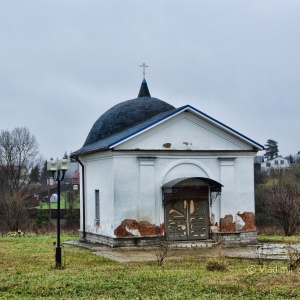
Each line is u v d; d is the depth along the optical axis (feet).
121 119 90.99
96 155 85.30
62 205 247.70
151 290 41.29
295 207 132.36
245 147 85.76
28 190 233.14
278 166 440.04
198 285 42.57
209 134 83.71
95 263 61.98
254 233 85.20
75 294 40.73
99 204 84.79
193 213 82.12
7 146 212.84
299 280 43.42
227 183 84.02
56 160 58.03
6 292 42.39
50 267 57.47
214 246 78.84
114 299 38.14
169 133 81.15
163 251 64.90
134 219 78.38
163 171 80.69
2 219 171.01
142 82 100.12
